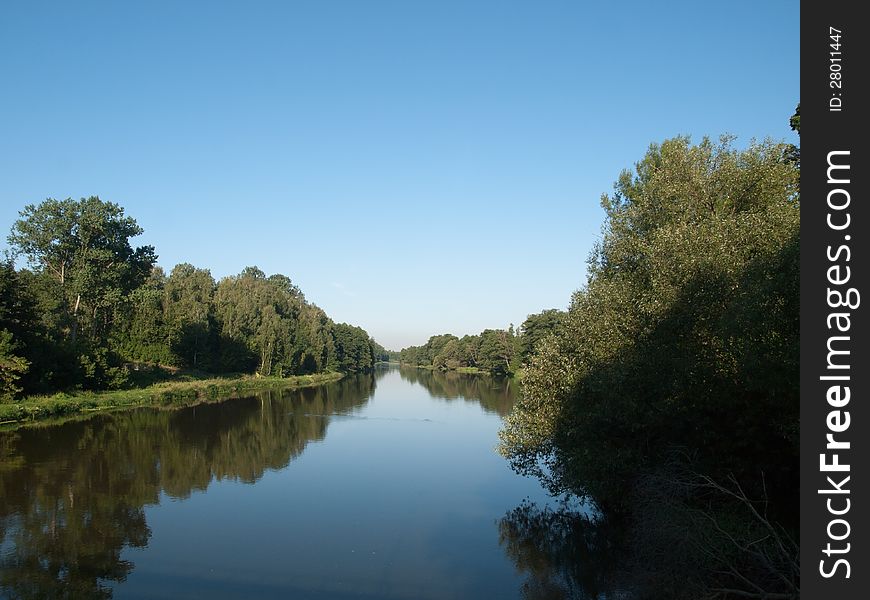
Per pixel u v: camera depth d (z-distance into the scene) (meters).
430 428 38.97
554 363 18.17
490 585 13.89
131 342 68.06
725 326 11.53
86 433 34.31
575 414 16.30
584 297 19.00
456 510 20.06
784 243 11.88
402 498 21.56
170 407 48.88
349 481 24.12
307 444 32.59
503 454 20.56
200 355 75.44
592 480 15.93
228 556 15.73
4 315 42.00
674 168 19.34
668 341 14.09
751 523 11.80
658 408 14.06
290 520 18.92
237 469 26.17
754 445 13.48
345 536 17.34
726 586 11.24
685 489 12.62
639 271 17.23
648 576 12.45
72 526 17.98
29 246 54.38
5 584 13.72
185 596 13.24
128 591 13.47
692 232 14.57
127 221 59.94
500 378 109.62
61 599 12.94
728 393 12.98
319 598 13.23
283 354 87.38
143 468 25.80
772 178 17.45
